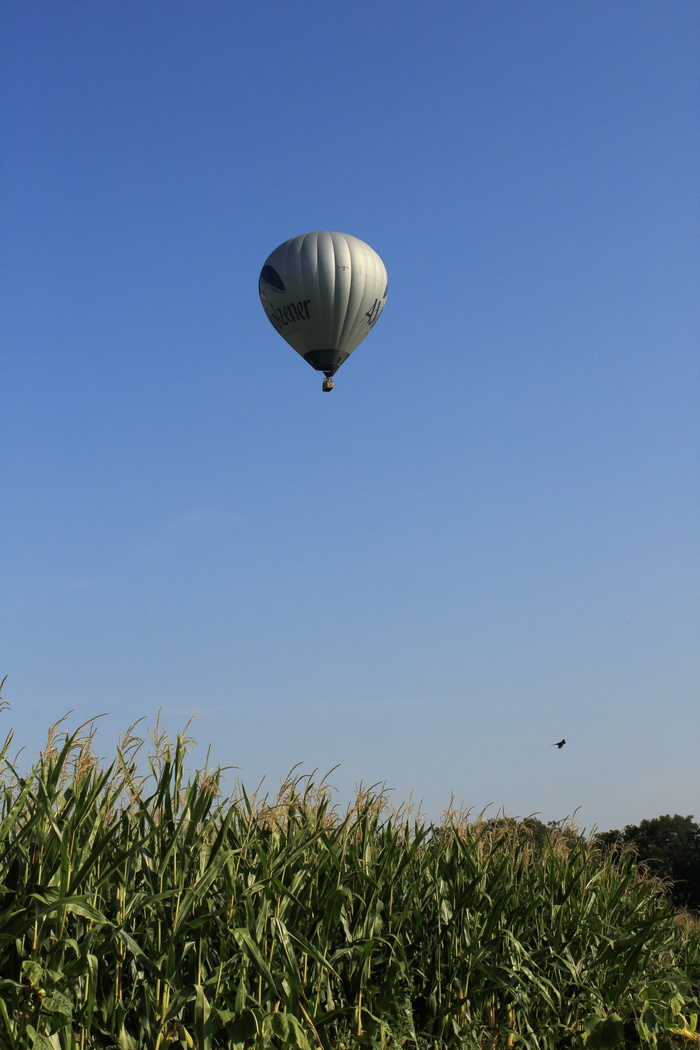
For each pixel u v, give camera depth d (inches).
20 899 204.2
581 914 354.0
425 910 307.9
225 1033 234.7
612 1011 332.2
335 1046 251.6
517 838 363.3
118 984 220.2
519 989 303.0
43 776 226.4
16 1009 202.5
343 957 271.1
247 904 241.9
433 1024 286.5
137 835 239.5
